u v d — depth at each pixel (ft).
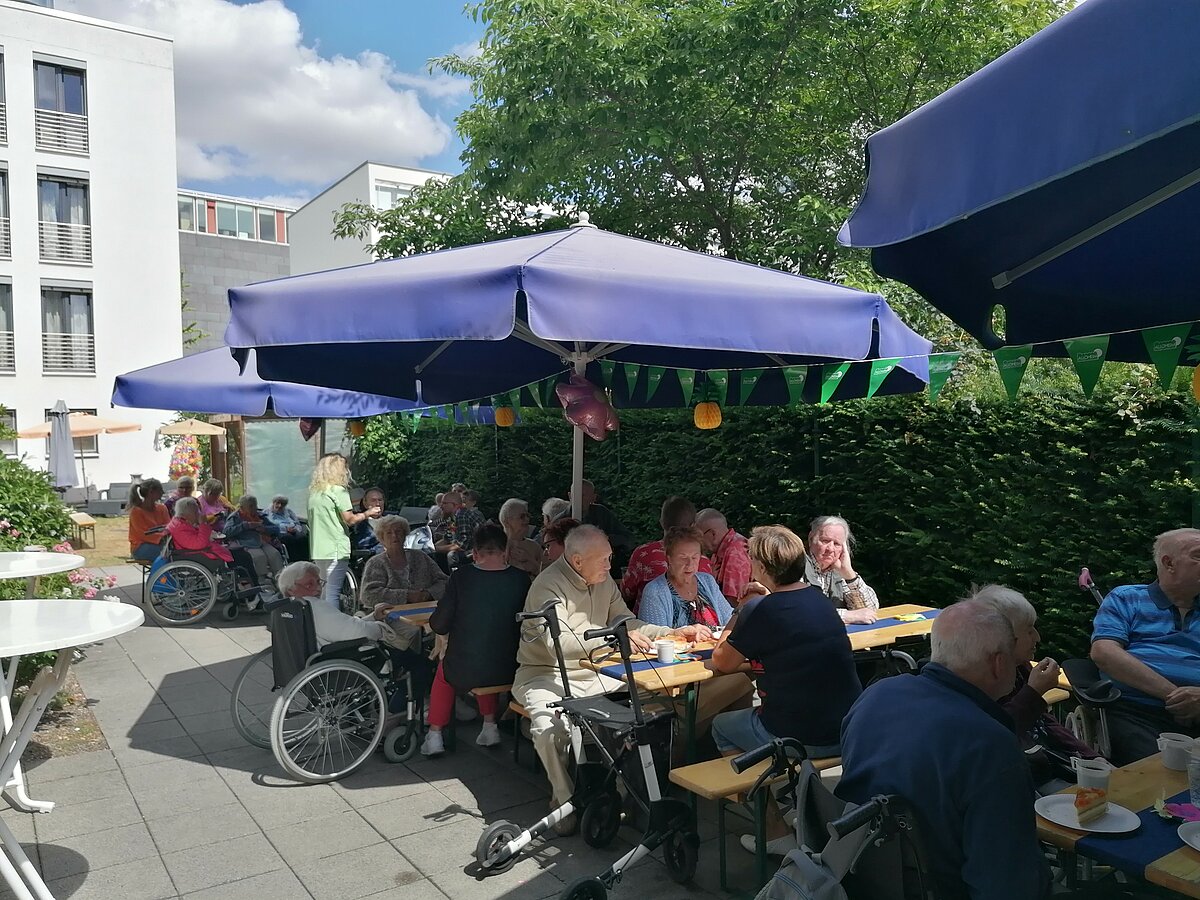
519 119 33.17
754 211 37.65
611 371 21.38
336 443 50.34
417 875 11.51
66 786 14.64
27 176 73.31
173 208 80.74
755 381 18.88
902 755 6.86
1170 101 3.88
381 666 15.71
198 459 73.67
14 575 13.66
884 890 6.81
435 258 13.10
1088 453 16.17
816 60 31.24
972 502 18.22
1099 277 8.54
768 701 11.13
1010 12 29.76
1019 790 6.70
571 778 12.67
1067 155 4.32
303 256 106.32
